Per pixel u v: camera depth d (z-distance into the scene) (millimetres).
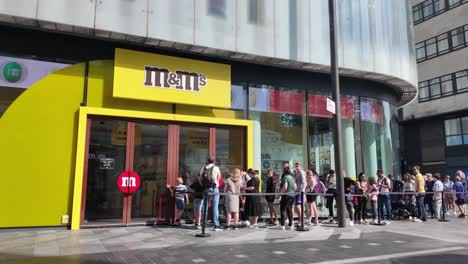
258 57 11336
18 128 9008
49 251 6641
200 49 10641
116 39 9930
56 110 9430
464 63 30828
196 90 10867
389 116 15125
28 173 8969
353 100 13883
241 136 11680
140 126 10352
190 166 10812
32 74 9312
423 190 12586
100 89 9945
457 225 11195
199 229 9445
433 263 6113
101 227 9508
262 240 8070
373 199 11555
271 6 11484
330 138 13180
